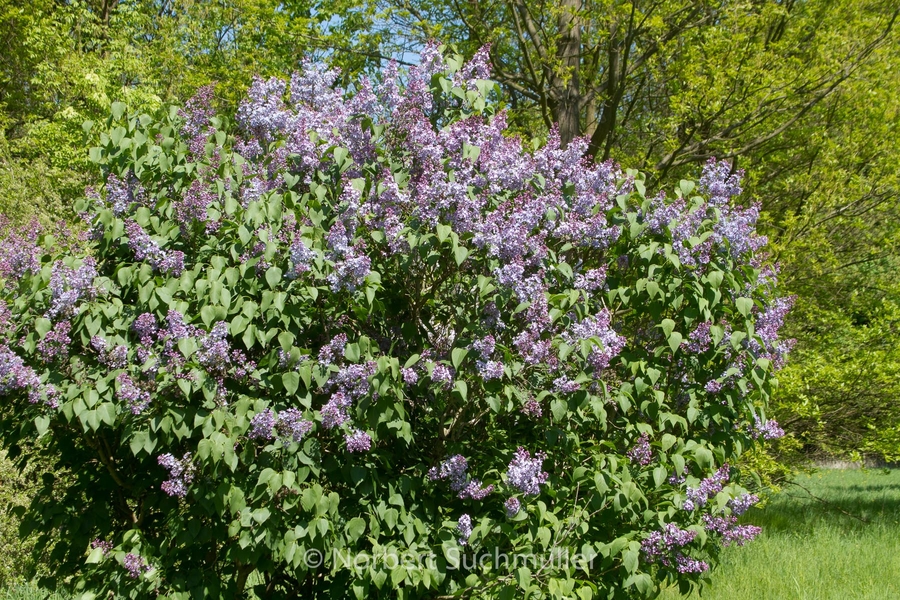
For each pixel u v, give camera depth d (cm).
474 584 325
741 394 387
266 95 398
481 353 337
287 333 321
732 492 376
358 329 363
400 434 329
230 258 352
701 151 976
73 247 382
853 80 909
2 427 346
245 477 322
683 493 368
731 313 411
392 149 383
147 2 1438
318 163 371
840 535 778
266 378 328
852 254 964
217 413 310
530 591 324
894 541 746
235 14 1237
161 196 353
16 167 928
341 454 341
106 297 336
